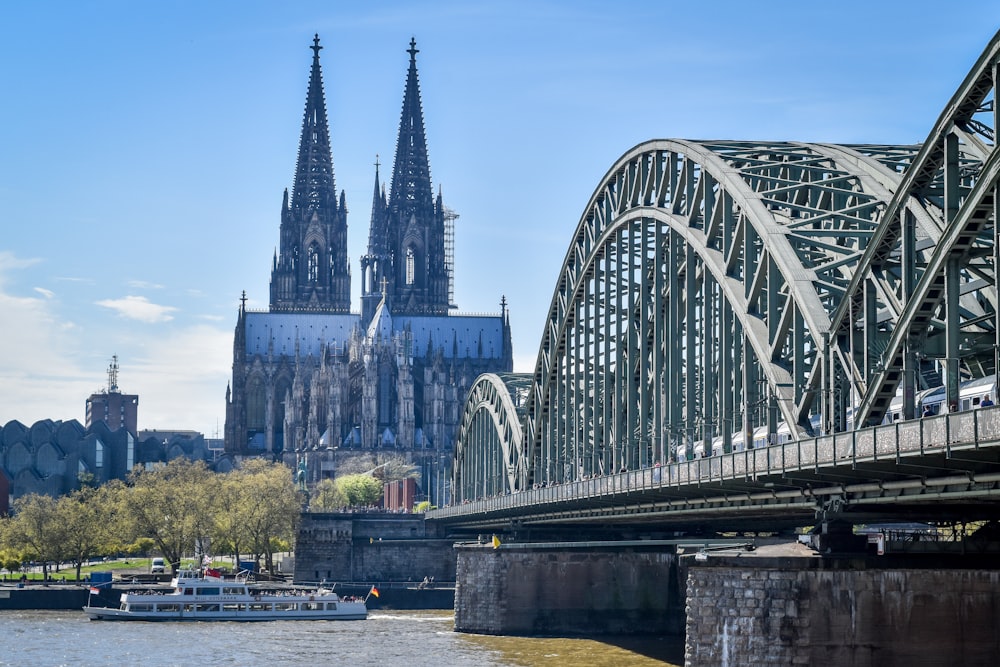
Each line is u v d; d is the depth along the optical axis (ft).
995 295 184.34
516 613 433.48
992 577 210.59
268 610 530.68
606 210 369.09
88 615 543.39
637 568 432.25
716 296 348.79
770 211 246.27
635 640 406.62
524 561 435.12
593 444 372.58
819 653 209.97
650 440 361.30
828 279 237.04
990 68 171.94
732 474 227.81
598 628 429.38
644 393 329.31
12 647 411.34
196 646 413.59
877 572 210.59
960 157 218.38
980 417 155.63
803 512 259.60
